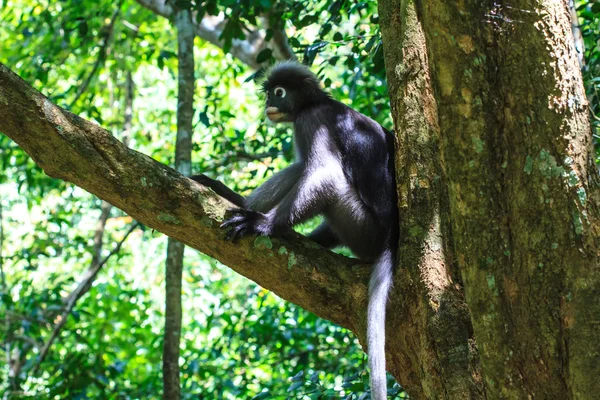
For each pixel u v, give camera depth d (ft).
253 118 51.11
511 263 11.52
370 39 23.85
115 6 42.34
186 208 14.84
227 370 29.60
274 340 29.01
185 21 30.63
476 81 11.15
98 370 30.42
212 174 34.60
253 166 41.42
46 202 48.03
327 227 21.08
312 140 19.34
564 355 11.41
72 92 40.96
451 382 13.02
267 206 19.65
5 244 47.98
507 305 11.65
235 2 25.86
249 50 37.22
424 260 14.17
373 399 13.61
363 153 19.34
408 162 14.92
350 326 15.28
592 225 11.14
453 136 11.48
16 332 35.37
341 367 27.66
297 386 21.84
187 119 28.76
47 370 32.58
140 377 36.68
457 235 11.96
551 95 10.93
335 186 18.90
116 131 50.37
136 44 43.80
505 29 10.94
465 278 11.98
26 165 38.45
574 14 22.39
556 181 11.07
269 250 15.07
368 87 30.99
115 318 36.35
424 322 13.73
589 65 22.09
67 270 47.32
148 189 14.56
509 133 11.25
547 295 11.34
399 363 14.57
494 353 11.76
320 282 15.06
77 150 14.20
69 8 38.86
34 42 40.73
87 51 40.47
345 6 27.09
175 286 25.98
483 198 11.50
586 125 11.18
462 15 10.86
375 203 18.97
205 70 51.13
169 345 25.41
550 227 11.20
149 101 53.21
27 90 14.08
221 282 43.14
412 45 15.28
